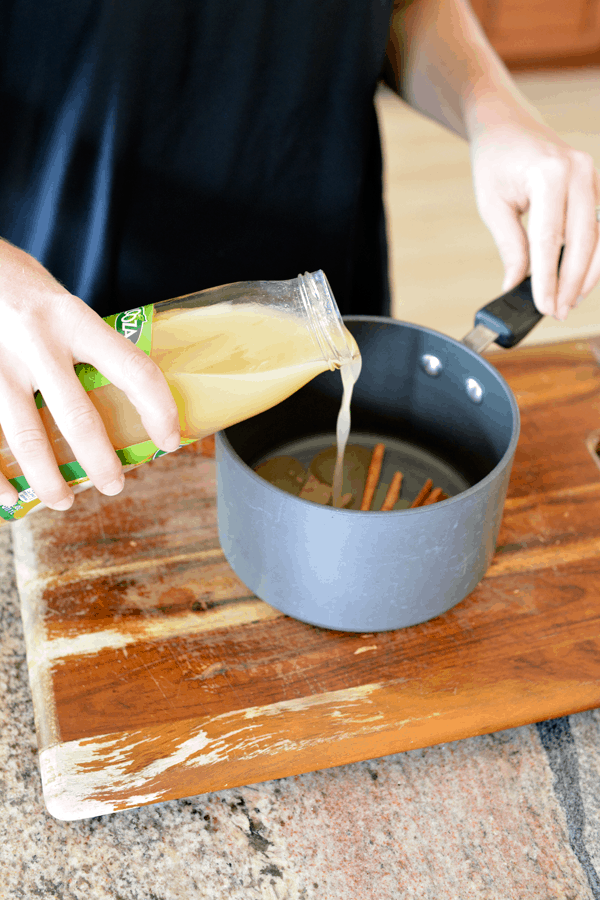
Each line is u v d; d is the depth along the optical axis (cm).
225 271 83
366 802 58
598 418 79
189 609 65
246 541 62
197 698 61
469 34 86
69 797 57
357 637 65
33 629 64
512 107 78
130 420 57
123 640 64
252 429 71
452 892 55
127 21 70
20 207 78
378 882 56
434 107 85
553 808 58
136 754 59
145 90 73
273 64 75
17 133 74
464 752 61
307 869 56
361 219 88
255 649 64
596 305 194
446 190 244
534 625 65
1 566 70
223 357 59
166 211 79
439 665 63
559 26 306
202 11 71
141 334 58
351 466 73
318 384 72
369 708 61
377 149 84
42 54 71
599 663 64
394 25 87
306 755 59
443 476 73
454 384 69
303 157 80
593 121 281
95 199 76
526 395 81
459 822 58
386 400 73
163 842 57
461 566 61
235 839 57
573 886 56
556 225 71
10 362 52
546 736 62
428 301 197
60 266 79
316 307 60
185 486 73
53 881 55
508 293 71
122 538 69
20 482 57
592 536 71
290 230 83
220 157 78
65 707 60
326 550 59
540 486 74
